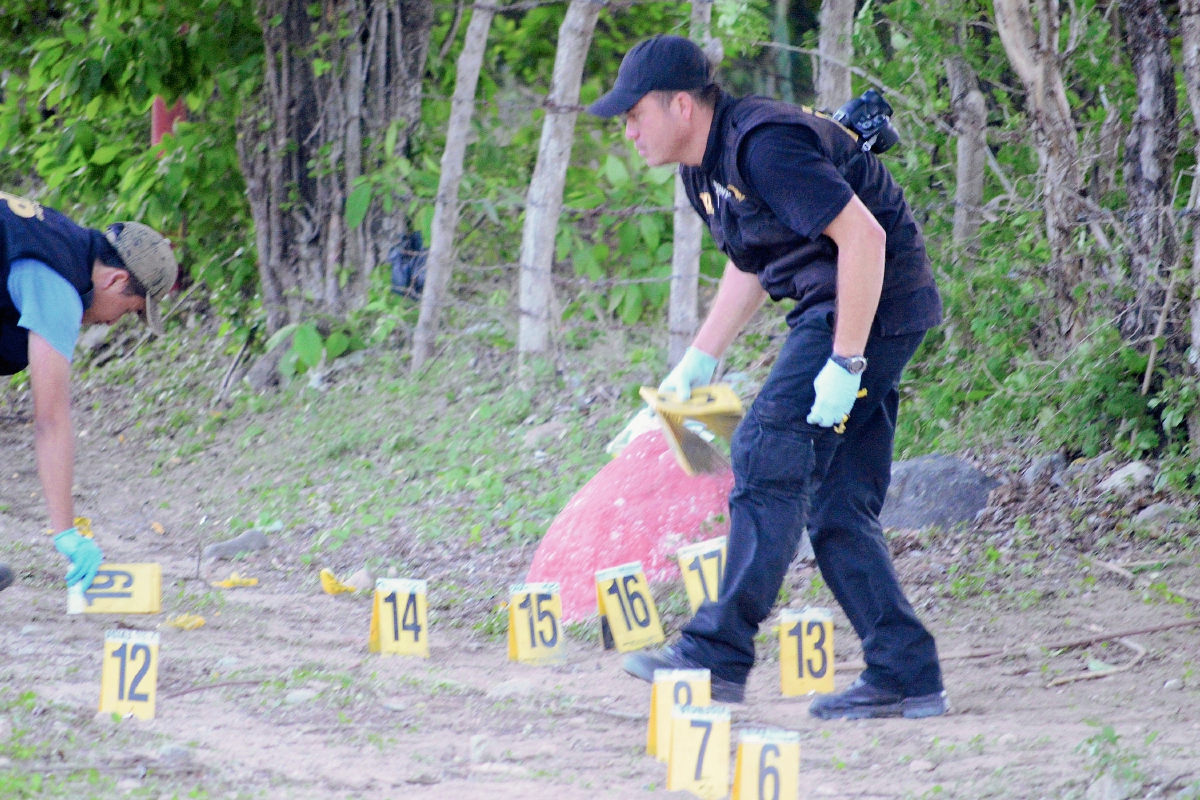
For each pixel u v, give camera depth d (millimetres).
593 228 21094
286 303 20859
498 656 8789
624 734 6680
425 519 13555
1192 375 12023
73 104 21672
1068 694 7609
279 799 5254
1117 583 10203
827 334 6840
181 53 20734
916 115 14938
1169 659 8266
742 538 7035
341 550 12703
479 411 16609
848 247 6523
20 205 7020
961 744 6336
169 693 7078
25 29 22906
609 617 8977
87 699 6750
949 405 13602
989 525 11789
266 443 17719
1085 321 13062
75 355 22797
